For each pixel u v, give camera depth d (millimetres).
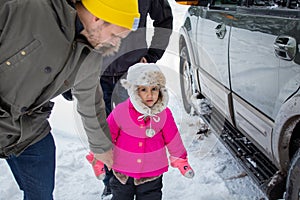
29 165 2014
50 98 1788
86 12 1558
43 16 1529
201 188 3092
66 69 1649
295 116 2197
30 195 2123
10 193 3092
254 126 2705
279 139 2322
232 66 2932
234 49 2873
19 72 1576
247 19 2686
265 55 2418
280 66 2258
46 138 2037
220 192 3031
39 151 2000
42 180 2074
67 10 1541
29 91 1648
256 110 2619
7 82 1599
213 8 3443
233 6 3018
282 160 2371
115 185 2359
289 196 2199
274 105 2367
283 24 2246
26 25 1512
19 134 1819
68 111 4516
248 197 2945
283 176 2428
